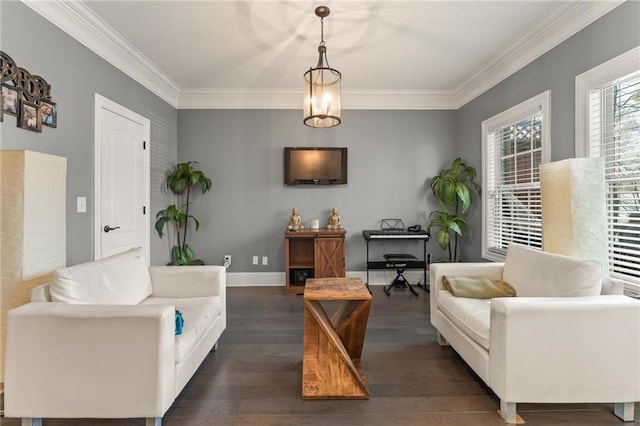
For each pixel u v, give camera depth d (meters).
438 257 4.62
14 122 2.02
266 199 4.53
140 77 3.47
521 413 1.76
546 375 1.65
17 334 1.52
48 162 2.01
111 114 2.99
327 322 2.10
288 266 4.13
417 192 4.58
